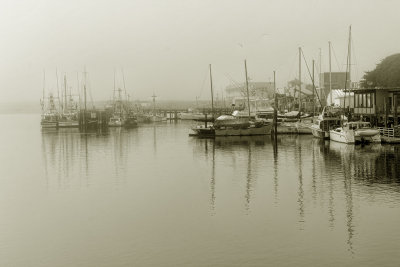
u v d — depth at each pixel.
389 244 30.42
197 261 28.67
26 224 36.84
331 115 88.69
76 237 33.56
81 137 113.00
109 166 63.03
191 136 105.56
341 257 28.62
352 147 73.19
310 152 70.81
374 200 40.78
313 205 39.84
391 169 54.16
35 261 29.53
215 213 38.34
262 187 47.25
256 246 30.67
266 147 79.88
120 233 34.06
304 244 30.77
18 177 56.53
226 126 102.75
